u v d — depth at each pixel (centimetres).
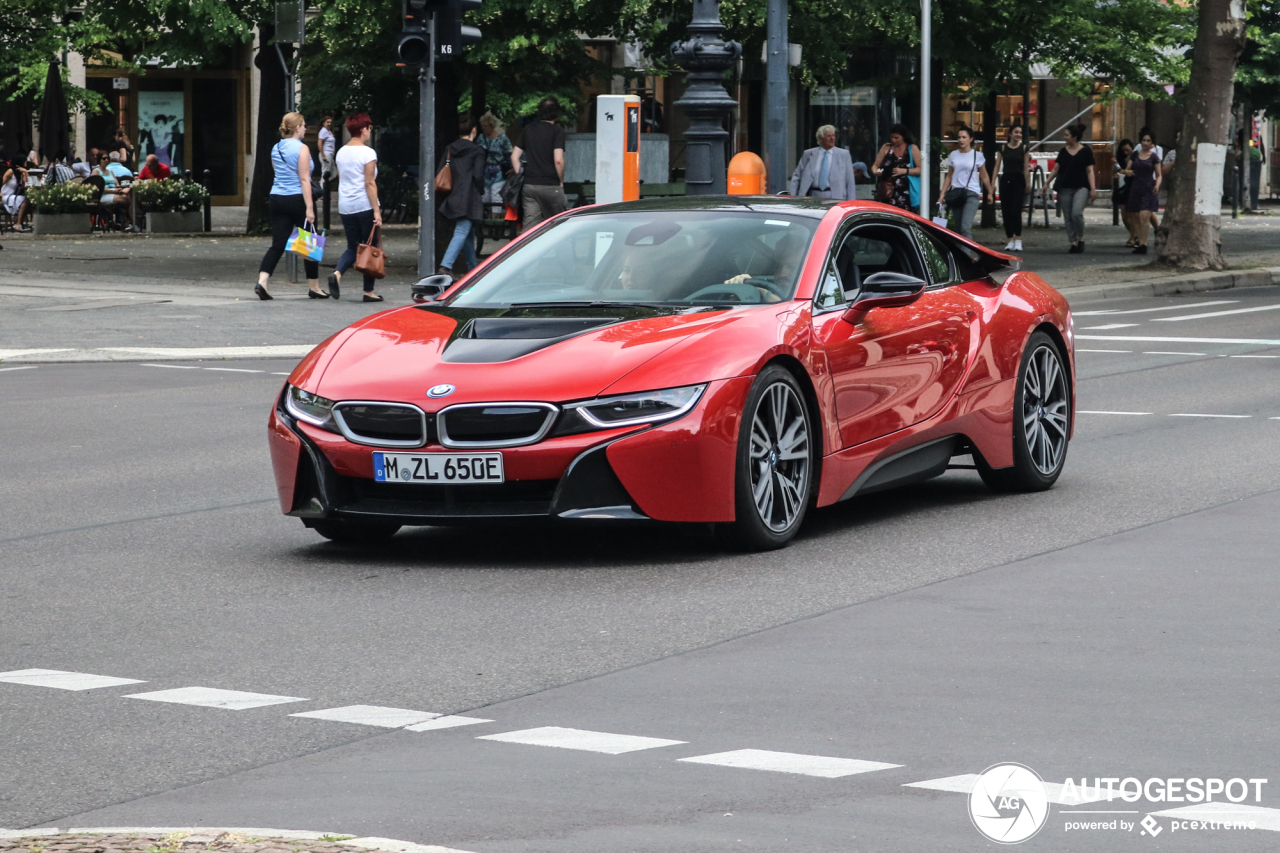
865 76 3278
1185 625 682
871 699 576
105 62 4134
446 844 435
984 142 4103
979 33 3139
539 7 2434
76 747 532
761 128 3675
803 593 745
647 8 2412
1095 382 1555
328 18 2495
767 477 829
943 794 474
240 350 1750
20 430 1280
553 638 669
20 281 2433
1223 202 4841
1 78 4162
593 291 887
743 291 871
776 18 2161
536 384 783
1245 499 970
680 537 877
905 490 1023
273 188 2217
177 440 1234
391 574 800
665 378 788
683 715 559
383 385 805
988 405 966
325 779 496
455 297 911
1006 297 996
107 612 725
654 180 3181
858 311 885
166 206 3625
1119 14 3547
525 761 510
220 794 484
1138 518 917
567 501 776
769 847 431
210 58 3391
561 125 2483
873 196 3341
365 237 2223
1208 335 1970
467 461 781
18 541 888
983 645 651
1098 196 5297
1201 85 2753
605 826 448
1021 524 905
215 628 694
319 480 812
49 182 3747
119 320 1980
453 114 2842
